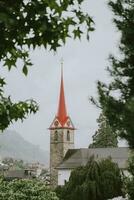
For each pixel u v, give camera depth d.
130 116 18.06
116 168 69.25
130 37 20.20
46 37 9.30
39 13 8.70
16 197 45.22
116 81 20.22
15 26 8.73
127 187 37.81
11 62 10.52
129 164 36.00
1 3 8.14
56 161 167.75
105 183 67.44
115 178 67.56
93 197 67.00
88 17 9.51
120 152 149.88
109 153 150.38
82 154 158.38
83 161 155.38
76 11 9.44
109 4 20.64
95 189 67.06
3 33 8.67
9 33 8.81
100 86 20.03
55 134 170.12
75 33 9.62
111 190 67.12
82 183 69.31
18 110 11.99
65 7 9.07
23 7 8.65
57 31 9.28
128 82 20.25
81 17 9.46
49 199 47.19
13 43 9.15
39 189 47.06
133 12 20.30
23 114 12.16
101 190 67.44
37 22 8.88
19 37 9.06
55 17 9.05
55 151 168.50
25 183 47.47
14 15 8.45
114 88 20.14
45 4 8.77
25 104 12.23
